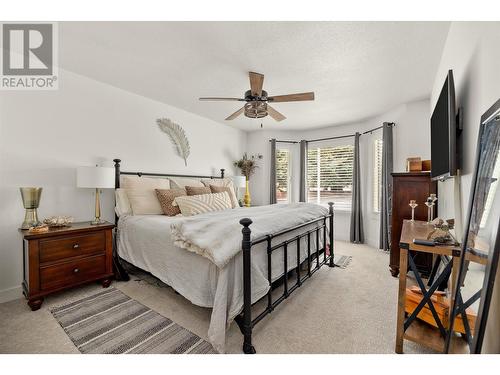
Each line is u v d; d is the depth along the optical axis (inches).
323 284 99.3
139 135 130.3
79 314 75.2
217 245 59.8
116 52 88.7
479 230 39.5
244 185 181.3
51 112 99.1
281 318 73.3
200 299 64.3
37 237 78.4
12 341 61.9
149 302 82.7
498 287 33.9
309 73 102.4
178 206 113.6
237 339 63.4
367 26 72.4
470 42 56.0
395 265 109.3
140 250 92.4
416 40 79.2
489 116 39.5
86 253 90.7
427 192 105.5
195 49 85.8
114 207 118.7
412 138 135.3
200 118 167.8
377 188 166.9
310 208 111.3
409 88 117.5
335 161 192.2
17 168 90.7
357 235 173.8
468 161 56.9
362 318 73.4
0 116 87.2
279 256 79.5
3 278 86.5
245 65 96.7
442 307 57.6
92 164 111.7
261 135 208.4
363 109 149.9
